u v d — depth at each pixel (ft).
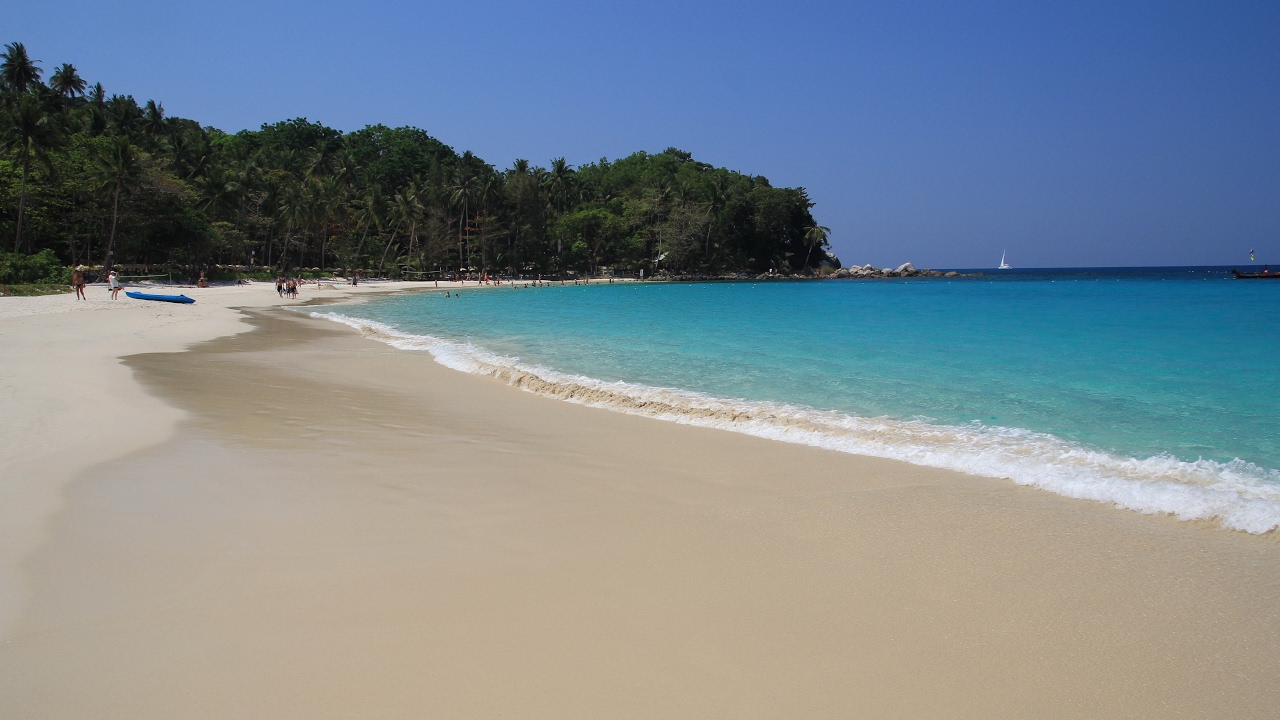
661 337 72.74
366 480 22.38
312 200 228.84
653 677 11.57
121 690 10.91
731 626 13.33
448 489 21.72
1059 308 119.44
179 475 22.02
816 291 225.15
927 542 17.70
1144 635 13.12
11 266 135.74
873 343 65.41
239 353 55.88
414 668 11.69
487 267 294.46
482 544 17.22
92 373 40.91
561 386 41.09
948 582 15.37
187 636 12.52
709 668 11.87
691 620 13.52
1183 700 11.11
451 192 290.76
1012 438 29.19
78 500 19.25
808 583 15.26
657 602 14.26
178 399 34.55
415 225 271.08
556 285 280.10
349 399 37.01
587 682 11.39
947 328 81.87
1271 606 14.24
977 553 17.01
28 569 14.97
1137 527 18.85
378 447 26.76
